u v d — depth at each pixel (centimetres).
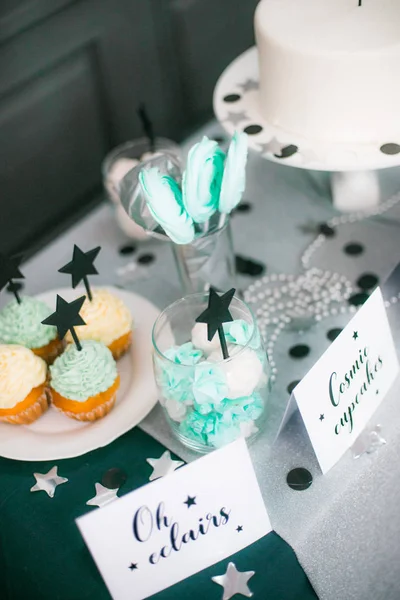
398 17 82
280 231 96
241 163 69
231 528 66
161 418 77
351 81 80
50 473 74
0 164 119
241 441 63
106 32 127
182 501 64
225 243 79
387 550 77
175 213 68
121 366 81
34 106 120
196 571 66
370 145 83
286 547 66
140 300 86
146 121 97
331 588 69
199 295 72
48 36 118
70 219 134
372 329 72
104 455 75
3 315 80
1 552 70
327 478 70
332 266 89
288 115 86
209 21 146
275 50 82
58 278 95
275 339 83
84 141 132
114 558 63
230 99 95
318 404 68
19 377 74
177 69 146
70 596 67
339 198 94
